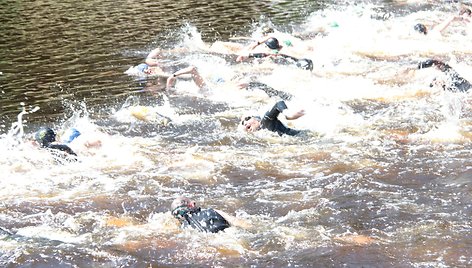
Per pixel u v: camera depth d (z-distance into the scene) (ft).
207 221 24.62
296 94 42.29
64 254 22.99
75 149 34.17
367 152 32.24
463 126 35.09
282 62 49.98
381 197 26.96
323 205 26.45
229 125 37.83
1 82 50.16
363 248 22.59
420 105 39.32
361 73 47.01
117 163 32.53
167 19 73.97
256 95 43.39
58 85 48.70
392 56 51.72
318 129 36.04
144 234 24.45
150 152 33.94
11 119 41.24
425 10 73.56
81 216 26.53
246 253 22.65
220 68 50.34
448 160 30.66
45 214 27.02
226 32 65.72
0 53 60.13
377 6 77.46
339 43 55.77
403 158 31.19
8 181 30.55
